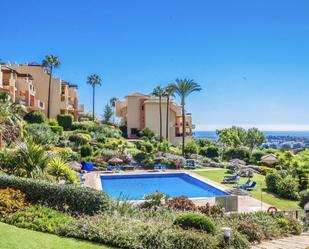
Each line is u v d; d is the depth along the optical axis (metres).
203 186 31.58
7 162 19.25
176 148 57.41
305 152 55.56
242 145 71.56
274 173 28.23
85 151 42.97
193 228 11.53
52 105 64.69
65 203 13.84
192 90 53.06
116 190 30.45
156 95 67.19
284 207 22.28
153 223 11.99
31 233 10.73
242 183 31.14
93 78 88.75
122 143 52.31
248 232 12.95
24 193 14.50
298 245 12.33
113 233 10.95
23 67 64.06
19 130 38.12
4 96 38.66
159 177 36.94
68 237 11.01
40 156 19.67
